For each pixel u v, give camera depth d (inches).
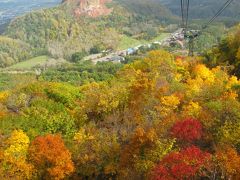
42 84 2679.6
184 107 2066.9
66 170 1782.7
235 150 1528.1
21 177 1750.7
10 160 1749.5
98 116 2268.7
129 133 1889.8
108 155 1841.8
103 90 2485.2
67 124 2118.6
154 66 3093.0
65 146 1909.4
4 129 1943.9
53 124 2087.8
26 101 2399.1
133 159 1662.2
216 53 3688.5
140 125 1876.2
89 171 1850.4
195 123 1656.0
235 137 1589.6
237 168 1304.1
